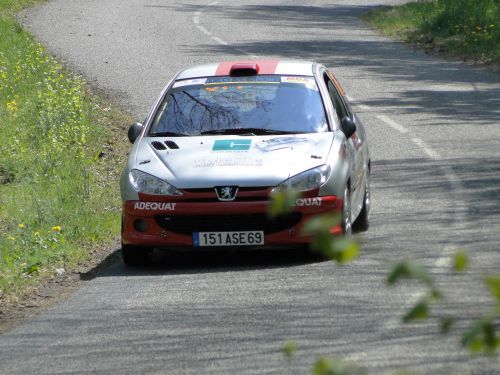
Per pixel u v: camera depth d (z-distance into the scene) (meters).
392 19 104.25
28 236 35.56
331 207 30.05
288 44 88.25
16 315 26.59
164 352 21.41
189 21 101.81
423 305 8.52
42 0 113.12
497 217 34.34
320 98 33.56
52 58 74.94
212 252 32.81
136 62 77.31
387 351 20.34
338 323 22.75
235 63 36.03
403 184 41.56
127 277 29.78
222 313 24.45
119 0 116.81
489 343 8.44
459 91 66.12
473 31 91.56
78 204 41.44
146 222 30.53
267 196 29.97
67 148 53.25
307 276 27.86
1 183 47.00
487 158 46.22
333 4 122.69
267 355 20.62
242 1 122.38
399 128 54.81
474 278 26.09
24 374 20.52
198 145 31.84
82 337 23.17
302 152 31.02
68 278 30.67
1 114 58.97
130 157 31.92
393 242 31.47
